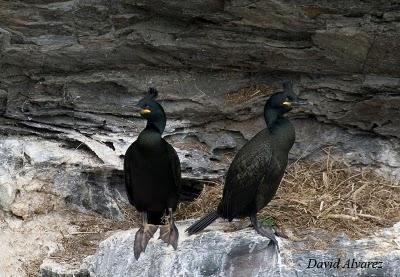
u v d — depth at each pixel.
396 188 11.68
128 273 10.34
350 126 12.13
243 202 10.48
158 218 11.58
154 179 10.80
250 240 10.21
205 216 10.75
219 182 12.08
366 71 11.57
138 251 10.42
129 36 11.86
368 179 11.87
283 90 11.12
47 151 12.13
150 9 11.64
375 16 10.92
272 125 10.52
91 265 10.80
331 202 11.30
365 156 12.06
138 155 10.66
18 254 11.52
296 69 11.80
